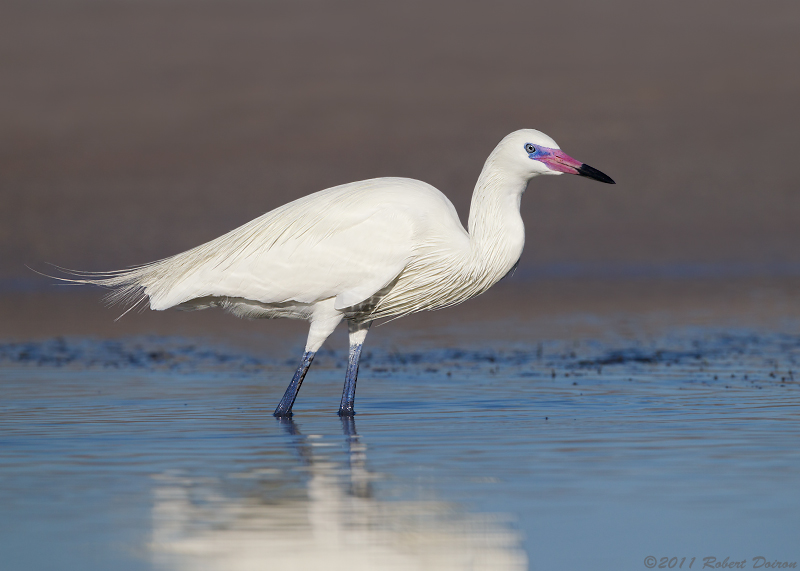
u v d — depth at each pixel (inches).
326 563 261.9
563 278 1090.1
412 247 454.0
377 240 454.6
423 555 267.1
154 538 277.4
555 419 434.0
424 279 461.1
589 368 589.0
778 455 359.9
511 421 431.2
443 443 387.5
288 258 461.4
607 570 254.2
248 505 306.2
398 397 498.6
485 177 454.3
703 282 1043.9
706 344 682.2
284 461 360.2
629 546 269.0
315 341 467.8
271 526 287.6
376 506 304.0
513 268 463.5
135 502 309.1
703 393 496.4
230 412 461.7
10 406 475.2
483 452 370.3
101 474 342.6
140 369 605.3
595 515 293.7
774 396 485.4
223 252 470.0
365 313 473.7
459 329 783.7
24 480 335.0
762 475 332.8
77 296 1011.9
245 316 496.7
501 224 453.1
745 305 888.3
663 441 384.8
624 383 531.8
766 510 296.5
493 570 256.7
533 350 667.4
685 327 769.6
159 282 476.7
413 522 289.7
